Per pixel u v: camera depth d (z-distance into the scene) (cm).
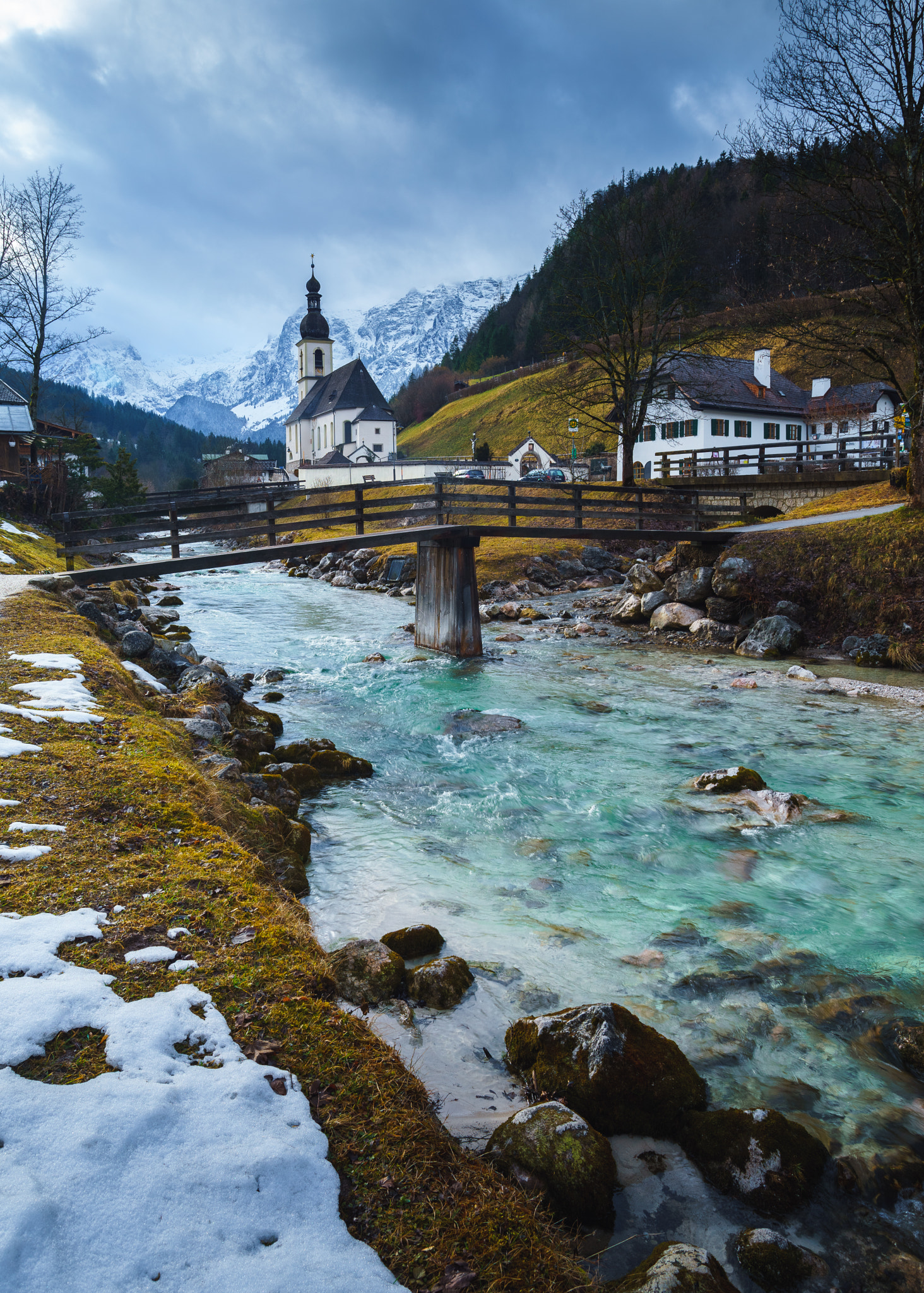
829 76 1895
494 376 14662
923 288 1894
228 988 329
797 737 1100
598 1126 360
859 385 5872
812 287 2144
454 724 1170
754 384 5650
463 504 1917
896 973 505
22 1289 189
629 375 3528
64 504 3612
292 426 11875
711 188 10369
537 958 516
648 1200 322
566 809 813
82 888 393
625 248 3441
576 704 1304
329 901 595
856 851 708
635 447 5431
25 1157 225
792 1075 404
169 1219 216
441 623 1791
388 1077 297
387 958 470
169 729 747
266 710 1200
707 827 764
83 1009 296
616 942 541
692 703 1306
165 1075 270
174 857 445
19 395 3888
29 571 1706
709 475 3744
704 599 1991
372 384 10456
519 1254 238
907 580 1700
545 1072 378
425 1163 263
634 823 774
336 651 1836
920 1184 335
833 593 1783
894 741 1075
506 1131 323
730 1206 322
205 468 11300
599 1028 382
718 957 520
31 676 784
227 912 389
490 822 778
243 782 683
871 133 1878
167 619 2206
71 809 484
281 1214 227
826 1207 322
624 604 2217
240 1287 201
